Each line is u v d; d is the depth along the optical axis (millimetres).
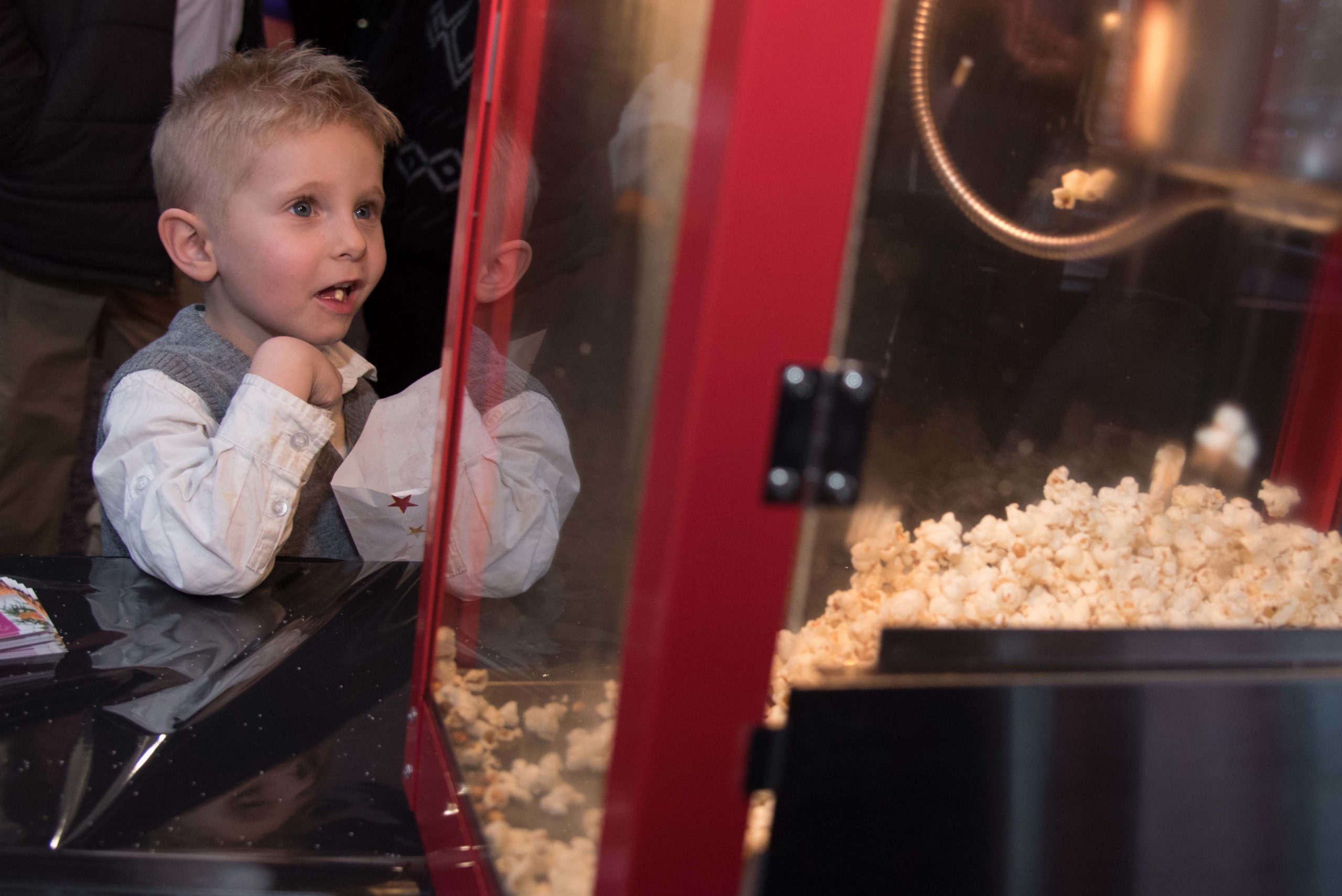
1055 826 325
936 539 488
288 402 911
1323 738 353
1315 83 534
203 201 1056
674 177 297
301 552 1090
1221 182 540
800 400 285
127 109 1595
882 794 306
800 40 265
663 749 292
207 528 822
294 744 597
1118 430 566
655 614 289
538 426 405
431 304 1894
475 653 471
